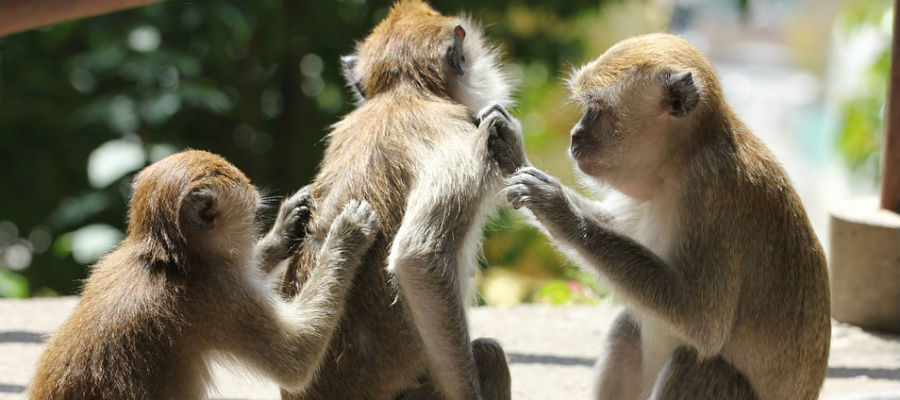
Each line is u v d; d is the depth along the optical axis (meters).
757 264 8.44
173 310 8.31
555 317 14.12
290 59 20.06
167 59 17.61
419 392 8.51
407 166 8.51
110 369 8.07
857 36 26.88
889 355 12.46
